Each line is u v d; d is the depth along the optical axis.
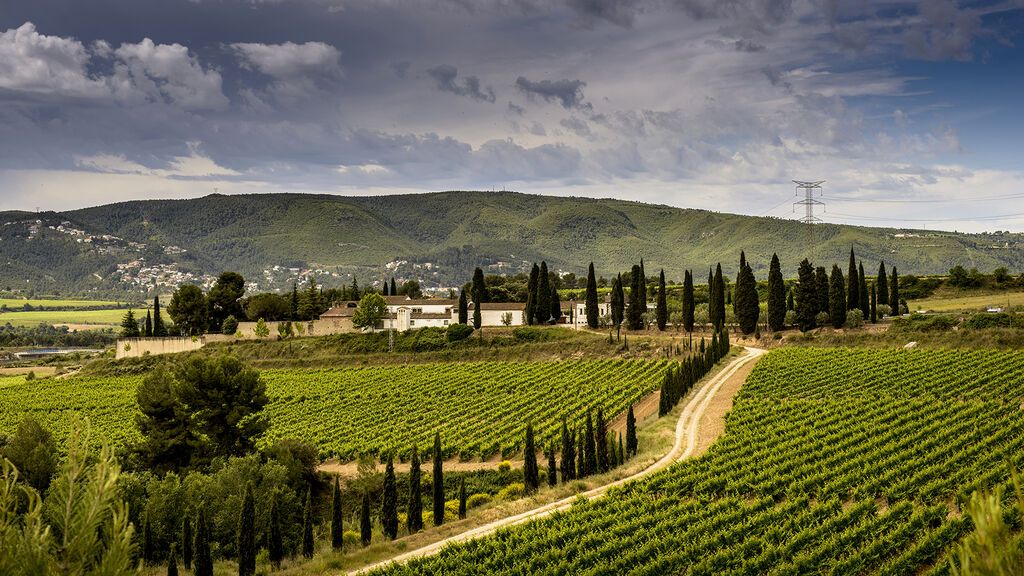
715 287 154.88
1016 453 63.41
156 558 63.97
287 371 159.00
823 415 86.75
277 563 59.66
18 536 20.02
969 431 74.75
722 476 65.69
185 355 174.38
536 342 156.50
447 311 183.25
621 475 74.38
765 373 112.12
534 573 50.31
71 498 20.48
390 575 51.03
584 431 96.56
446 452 96.31
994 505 15.97
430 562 52.44
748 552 51.50
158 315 196.00
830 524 53.34
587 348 147.75
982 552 15.53
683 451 81.81
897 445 70.50
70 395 147.38
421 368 149.25
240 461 72.12
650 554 51.78
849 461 66.38
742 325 152.38
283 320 195.88
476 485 82.25
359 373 150.12
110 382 159.50
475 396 124.56
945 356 114.88
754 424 86.00
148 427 90.31
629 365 132.25
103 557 19.83
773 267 152.50
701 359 117.50
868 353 121.31
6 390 157.50
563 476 75.94
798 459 69.25
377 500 79.88
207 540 56.78
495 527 63.09
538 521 59.41
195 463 87.38
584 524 56.97
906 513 54.34
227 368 93.44
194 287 194.75
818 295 155.88
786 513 57.12
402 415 117.62
